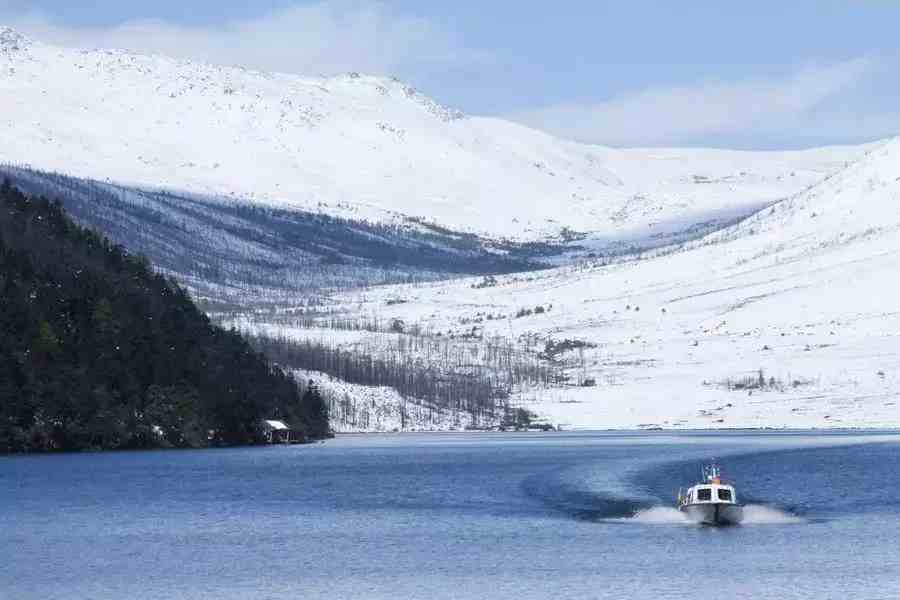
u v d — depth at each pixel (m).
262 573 197.25
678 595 181.25
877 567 198.38
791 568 197.88
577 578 192.12
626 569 198.25
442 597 181.12
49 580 192.25
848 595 180.25
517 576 194.00
